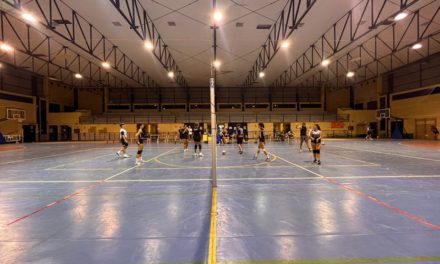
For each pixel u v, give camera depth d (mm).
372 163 11203
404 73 32906
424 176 8289
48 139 37094
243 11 16562
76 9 15984
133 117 40438
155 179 8125
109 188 7000
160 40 21875
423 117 30203
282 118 40219
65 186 7285
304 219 4582
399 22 18281
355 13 16797
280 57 26828
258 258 3295
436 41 21656
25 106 32938
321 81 40125
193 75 36031
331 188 6770
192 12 16703
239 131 16500
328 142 26781
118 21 17672
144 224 4434
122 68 31031
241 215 4805
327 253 3398
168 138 37500
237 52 25219
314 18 17516
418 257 3283
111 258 3332
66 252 3498
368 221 4465
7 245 3721
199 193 6387
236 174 8836
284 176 8422
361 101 41688
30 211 5152
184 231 4133
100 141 35969
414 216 4688
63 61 27672
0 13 16109
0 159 14055
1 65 23828
